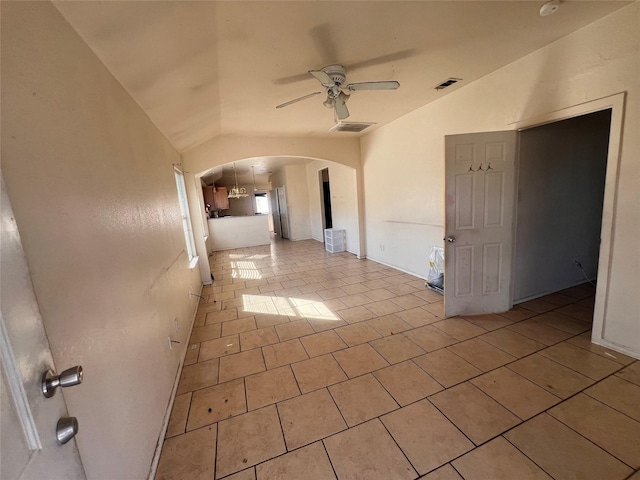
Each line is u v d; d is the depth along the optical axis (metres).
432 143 3.65
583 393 1.80
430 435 1.58
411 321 2.95
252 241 8.38
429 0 1.63
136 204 1.75
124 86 1.76
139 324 1.53
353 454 1.49
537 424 1.60
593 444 1.46
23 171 0.79
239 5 1.49
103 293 1.17
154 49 1.57
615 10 1.90
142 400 1.45
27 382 0.58
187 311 3.03
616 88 1.96
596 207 3.50
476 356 2.26
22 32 0.86
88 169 1.19
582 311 2.89
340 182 6.36
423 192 3.96
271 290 4.28
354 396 1.91
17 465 0.52
